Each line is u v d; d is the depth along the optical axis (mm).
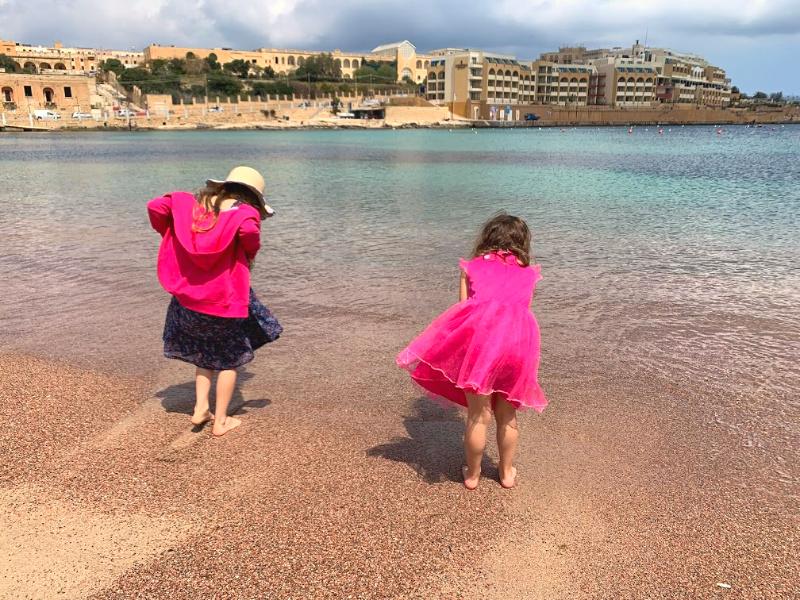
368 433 3693
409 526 2783
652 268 7930
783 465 3367
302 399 4156
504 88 149875
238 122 128500
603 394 4273
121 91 128750
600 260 8375
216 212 3326
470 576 2475
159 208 3391
